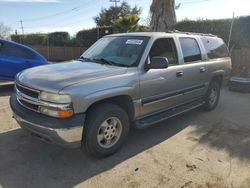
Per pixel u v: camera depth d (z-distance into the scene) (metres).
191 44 5.54
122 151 4.12
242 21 11.62
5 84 9.16
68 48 24.56
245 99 8.20
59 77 3.53
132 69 4.05
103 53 4.68
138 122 4.30
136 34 4.75
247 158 4.03
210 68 5.98
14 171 3.44
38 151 3.99
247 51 11.09
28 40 32.69
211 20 12.73
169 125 5.43
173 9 13.71
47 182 3.23
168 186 3.25
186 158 3.97
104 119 3.66
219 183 3.35
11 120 5.35
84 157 3.86
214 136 4.89
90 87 3.42
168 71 4.61
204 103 6.18
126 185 3.23
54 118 3.27
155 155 4.03
